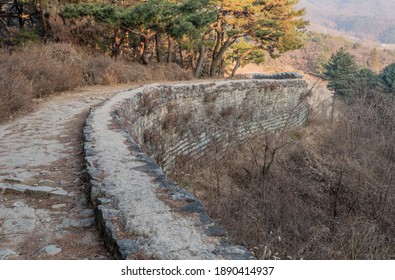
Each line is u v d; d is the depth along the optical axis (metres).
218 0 26.27
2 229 3.88
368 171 13.73
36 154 6.29
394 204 11.38
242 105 18.92
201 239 3.50
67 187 4.95
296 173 13.29
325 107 27.62
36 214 4.22
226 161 14.73
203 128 15.39
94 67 16.95
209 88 16.06
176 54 35.84
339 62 39.00
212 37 33.28
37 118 9.17
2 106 9.03
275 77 28.97
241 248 3.43
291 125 23.47
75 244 3.67
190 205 4.15
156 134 11.76
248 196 10.27
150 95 12.13
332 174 13.00
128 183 4.65
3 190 4.73
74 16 20.89
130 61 23.92
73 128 8.15
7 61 12.40
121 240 3.41
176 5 21.97
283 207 9.72
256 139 18.75
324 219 9.96
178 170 13.15
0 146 6.75
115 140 6.59
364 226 8.91
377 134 19.14
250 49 34.97
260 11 29.00
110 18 20.80
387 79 34.03
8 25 26.20
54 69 13.57
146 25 21.98
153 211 3.96
